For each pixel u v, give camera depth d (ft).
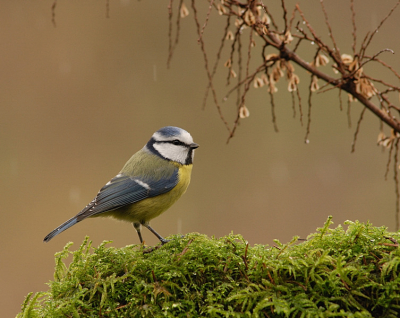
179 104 49.08
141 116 47.26
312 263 12.17
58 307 12.64
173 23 52.65
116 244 37.86
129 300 12.70
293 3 48.60
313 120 46.09
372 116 45.47
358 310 11.50
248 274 12.58
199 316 12.15
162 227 39.58
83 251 14.46
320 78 19.45
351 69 19.07
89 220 40.01
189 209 41.24
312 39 19.15
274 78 19.92
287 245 13.08
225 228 38.96
